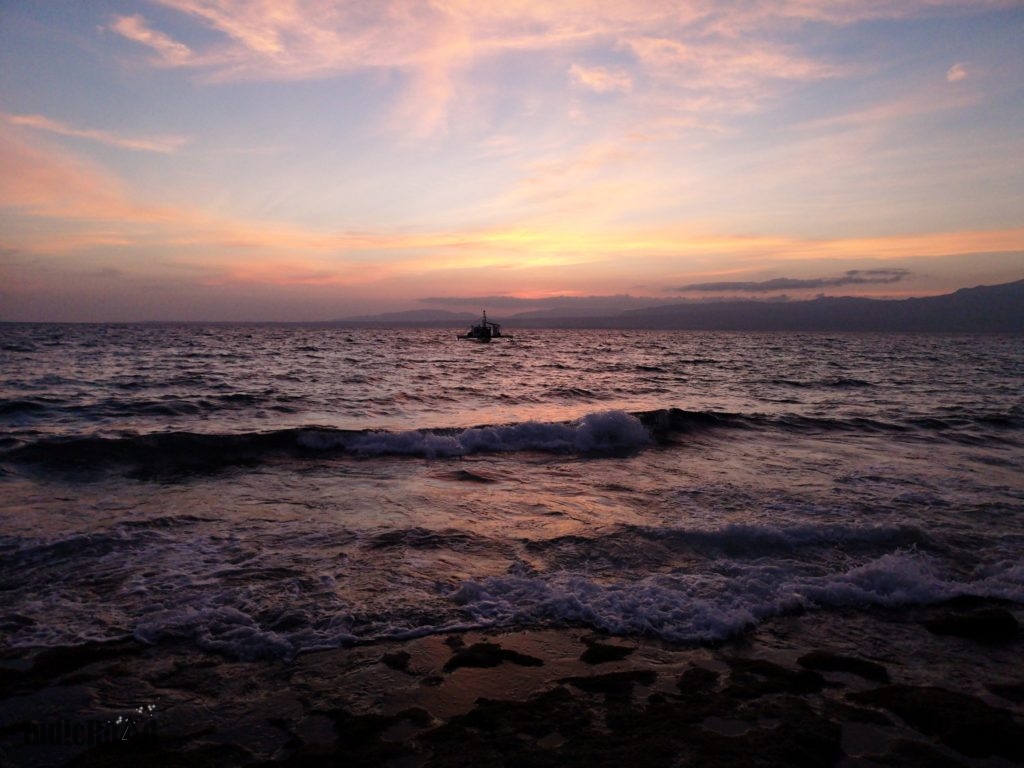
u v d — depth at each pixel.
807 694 3.96
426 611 5.12
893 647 4.66
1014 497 9.16
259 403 18.52
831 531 7.13
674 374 34.78
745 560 6.36
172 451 11.37
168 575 5.77
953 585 5.71
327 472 10.48
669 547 6.71
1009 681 4.18
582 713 3.71
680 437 14.44
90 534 6.80
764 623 5.03
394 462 11.39
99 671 4.14
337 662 4.32
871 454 12.73
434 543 6.80
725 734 3.47
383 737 3.45
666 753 3.28
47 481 9.34
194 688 3.97
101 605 5.12
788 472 10.83
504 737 3.45
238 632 4.70
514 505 8.48
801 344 97.56
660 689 4.00
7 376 25.12
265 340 76.94
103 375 26.55
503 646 4.57
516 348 75.56
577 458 12.07
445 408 18.98
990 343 114.75
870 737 3.49
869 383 29.80
